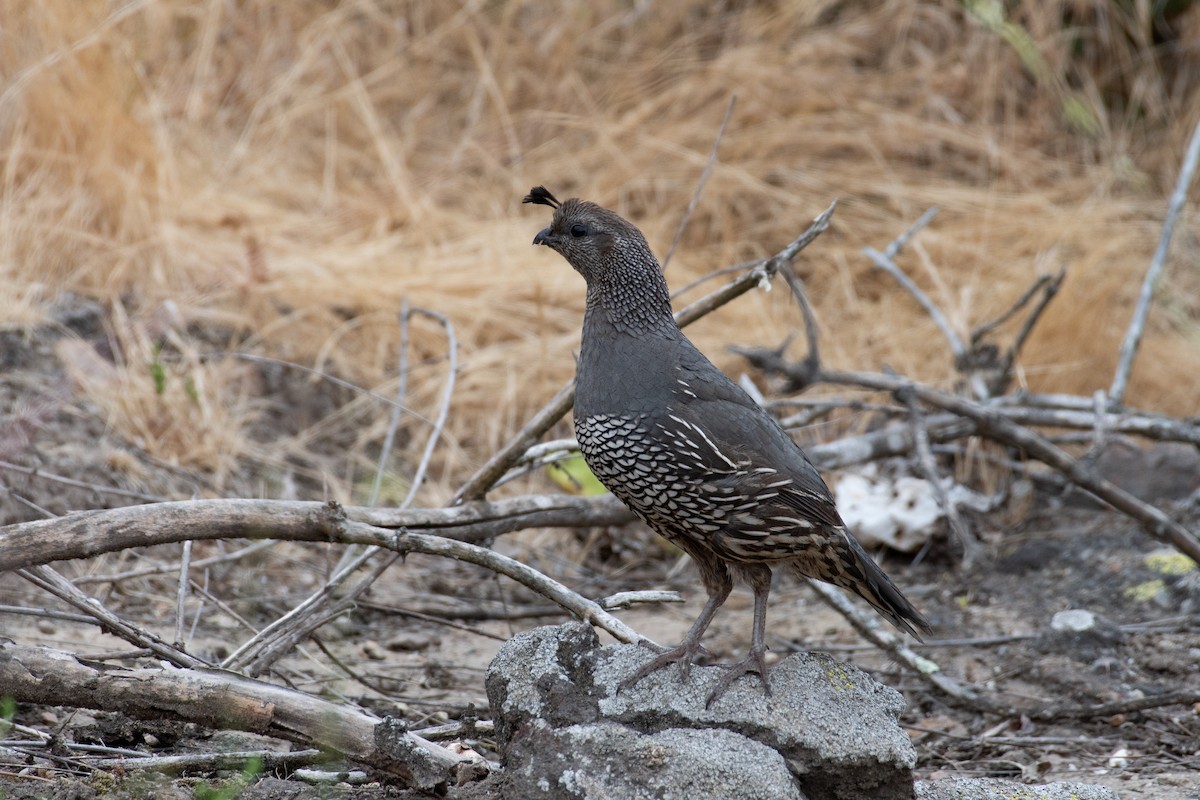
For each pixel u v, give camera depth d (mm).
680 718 5898
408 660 8836
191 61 15094
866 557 6848
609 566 10883
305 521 6809
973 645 9297
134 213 12227
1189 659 8805
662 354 6719
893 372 10156
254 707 5988
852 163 15234
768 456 6562
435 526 7984
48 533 6312
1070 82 16578
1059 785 6387
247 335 12172
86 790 5730
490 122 15781
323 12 16141
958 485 11195
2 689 6000
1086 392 12633
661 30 16531
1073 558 10414
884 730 5891
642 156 14938
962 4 16359
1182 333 13352
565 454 9086
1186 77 16328
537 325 12812
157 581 9312
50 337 11148
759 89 15617
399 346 12438
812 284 13961
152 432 10680
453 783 5871
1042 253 13898
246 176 14156
